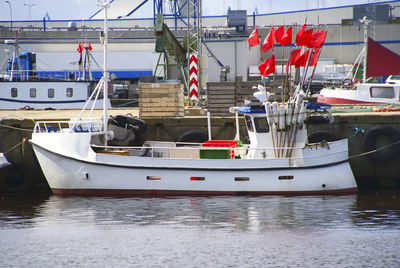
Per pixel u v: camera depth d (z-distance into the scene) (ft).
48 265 128.57
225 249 138.10
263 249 138.10
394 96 310.24
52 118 240.53
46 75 580.30
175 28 597.93
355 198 193.36
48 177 202.39
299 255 133.80
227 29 547.08
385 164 230.48
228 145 199.52
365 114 236.02
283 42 201.98
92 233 151.02
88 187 199.11
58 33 605.31
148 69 599.16
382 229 152.56
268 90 240.53
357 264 128.36
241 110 200.44
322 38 197.98
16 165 218.18
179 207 177.99
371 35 637.71
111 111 304.50
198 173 194.59
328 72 543.80
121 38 610.24
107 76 209.46
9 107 349.82
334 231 151.12
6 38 598.75
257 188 194.70
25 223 161.07
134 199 191.42
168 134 234.17
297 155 197.88
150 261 130.82
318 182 196.65
